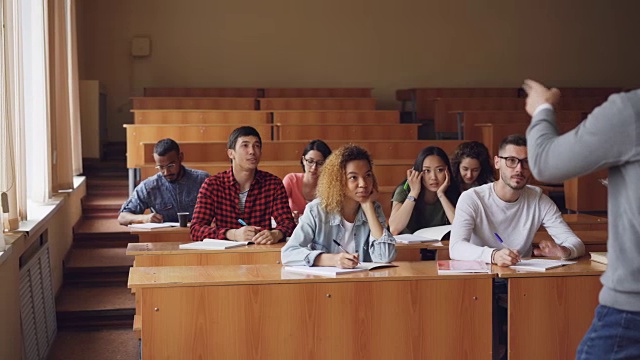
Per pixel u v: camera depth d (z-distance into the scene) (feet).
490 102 31.53
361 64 38.09
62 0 21.20
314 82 37.83
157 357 9.39
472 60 38.78
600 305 6.24
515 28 38.96
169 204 16.72
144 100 30.71
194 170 17.13
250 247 12.25
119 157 32.48
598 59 39.47
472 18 38.73
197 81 36.88
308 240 10.83
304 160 16.51
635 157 5.85
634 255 5.98
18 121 14.47
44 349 14.78
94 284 18.90
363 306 9.75
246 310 9.51
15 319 12.71
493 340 10.09
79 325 16.83
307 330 9.64
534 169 6.26
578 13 39.29
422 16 38.42
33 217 15.60
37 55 18.07
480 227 11.73
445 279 9.89
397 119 28.58
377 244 10.85
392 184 21.39
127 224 15.98
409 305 9.83
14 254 12.75
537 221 11.84
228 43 37.06
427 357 9.90
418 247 12.61
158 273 9.98
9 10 13.30
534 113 6.47
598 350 6.14
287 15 37.47
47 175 17.98
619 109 5.82
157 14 36.47
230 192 13.80
